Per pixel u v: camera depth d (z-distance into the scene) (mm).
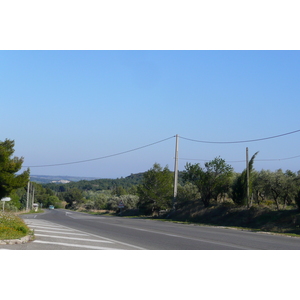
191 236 15938
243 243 13609
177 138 38250
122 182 181250
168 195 45281
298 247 12625
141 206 48156
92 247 11500
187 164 35219
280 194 29750
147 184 46250
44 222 23141
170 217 37156
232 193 31516
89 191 174250
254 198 36438
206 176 33656
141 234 16516
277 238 16109
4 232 12289
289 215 23906
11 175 32844
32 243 11594
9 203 66312
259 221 25672
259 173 32250
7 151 33000
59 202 148250
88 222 24953
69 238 13562
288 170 32156
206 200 34094
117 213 59750
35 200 131625
